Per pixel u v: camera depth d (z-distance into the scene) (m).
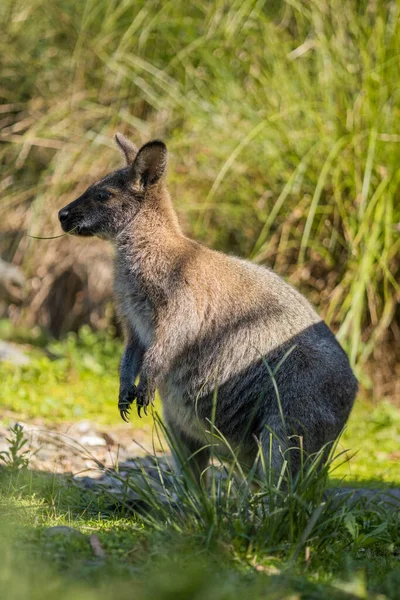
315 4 14.35
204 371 7.62
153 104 15.44
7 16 16.94
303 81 14.06
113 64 15.41
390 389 13.58
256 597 4.58
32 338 15.68
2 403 11.20
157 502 6.42
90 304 16.03
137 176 8.06
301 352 7.43
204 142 14.23
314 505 6.11
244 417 7.54
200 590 4.54
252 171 14.15
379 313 13.55
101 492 7.61
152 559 5.34
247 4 14.86
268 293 7.76
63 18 16.55
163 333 7.61
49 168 15.80
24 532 5.64
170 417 7.87
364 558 6.14
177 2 15.68
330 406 7.34
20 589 4.34
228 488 6.10
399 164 13.12
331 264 13.76
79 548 5.47
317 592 4.89
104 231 8.17
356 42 14.10
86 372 13.72
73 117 15.91
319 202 13.80
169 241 7.88
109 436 10.30
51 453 9.08
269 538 5.75
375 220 12.83
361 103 13.33
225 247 14.77
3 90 16.88
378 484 9.24
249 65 14.77
